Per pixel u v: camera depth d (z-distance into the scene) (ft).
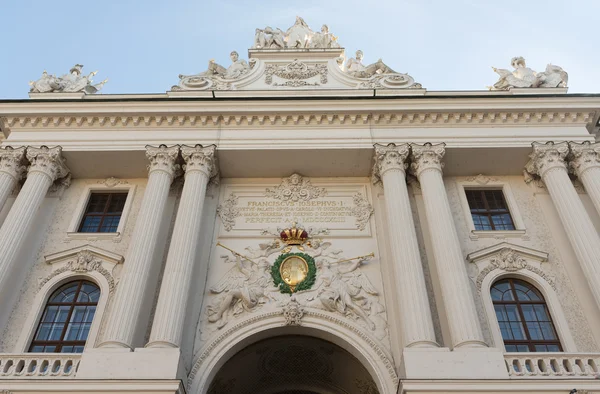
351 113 62.90
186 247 51.67
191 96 66.90
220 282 54.34
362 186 63.67
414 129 62.85
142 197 62.69
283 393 61.46
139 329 48.85
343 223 59.88
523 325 51.01
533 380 40.65
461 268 49.47
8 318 51.26
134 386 40.45
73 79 69.51
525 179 62.95
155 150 60.29
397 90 67.41
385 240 57.11
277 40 75.05
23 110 62.75
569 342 48.75
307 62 73.05
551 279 53.52
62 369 43.04
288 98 63.16
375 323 50.70
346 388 59.41
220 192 63.16
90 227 60.80
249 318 50.83
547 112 62.80
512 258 54.85
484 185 63.36
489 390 40.14
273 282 53.93
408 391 40.42
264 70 72.13
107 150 61.21
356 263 55.26
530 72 68.54
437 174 58.29
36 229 58.34
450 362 42.37
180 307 47.21
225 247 57.11
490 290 53.72
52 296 53.93
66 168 62.80
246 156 61.87
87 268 54.80
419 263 50.21
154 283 52.70
